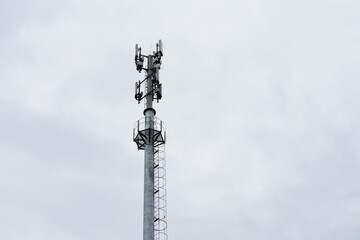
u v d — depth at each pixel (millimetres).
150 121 53438
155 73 57469
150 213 48156
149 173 50281
